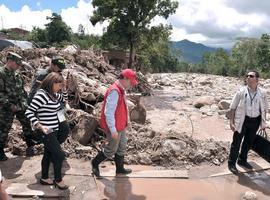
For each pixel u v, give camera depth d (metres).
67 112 8.82
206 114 13.34
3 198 3.40
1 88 7.04
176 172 7.21
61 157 6.06
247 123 7.16
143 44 29.95
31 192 6.04
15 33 74.38
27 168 7.04
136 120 10.41
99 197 6.08
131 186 6.57
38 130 5.96
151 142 8.18
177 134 8.45
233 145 7.30
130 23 28.09
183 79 28.52
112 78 17.06
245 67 76.44
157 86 22.78
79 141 8.17
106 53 26.64
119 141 6.67
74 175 6.87
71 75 10.29
